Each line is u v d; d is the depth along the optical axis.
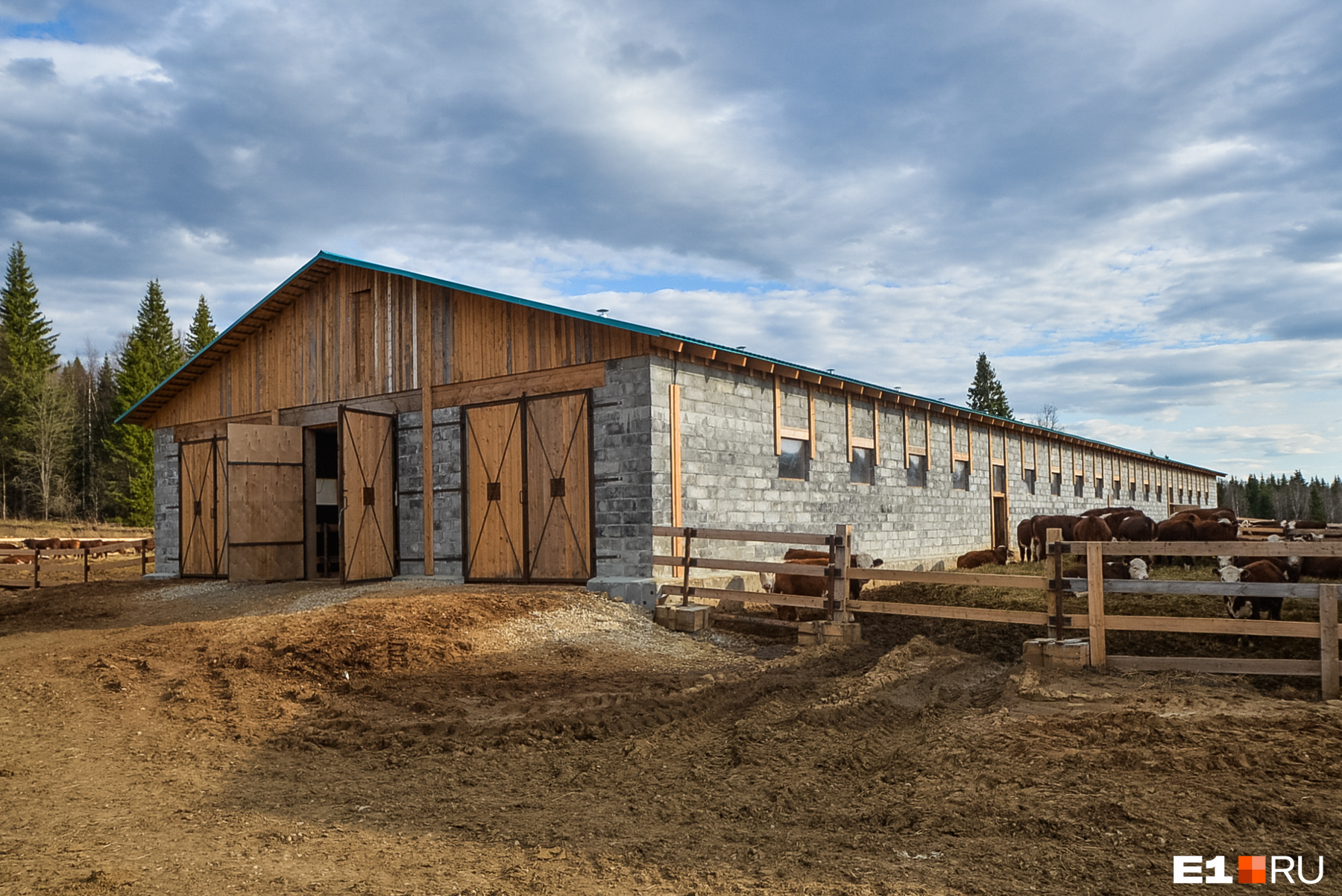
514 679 10.18
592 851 5.10
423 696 9.41
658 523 14.60
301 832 5.54
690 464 15.47
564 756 7.43
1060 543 10.05
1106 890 4.25
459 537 17.09
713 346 15.45
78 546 28.64
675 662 11.55
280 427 19.42
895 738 7.61
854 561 15.33
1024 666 9.89
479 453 16.86
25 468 57.97
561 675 10.47
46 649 11.91
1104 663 9.61
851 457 20.77
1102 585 9.67
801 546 18.23
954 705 8.70
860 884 4.45
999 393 75.31
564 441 15.67
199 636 11.79
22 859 5.01
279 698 9.32
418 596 13.96
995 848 4.88
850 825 5.46
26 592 20.66
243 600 16.58
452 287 17.09
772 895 4.36
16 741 7.92
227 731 8.29
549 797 6.30
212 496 21.55
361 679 10.05
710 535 13.67
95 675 10.16
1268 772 5.80
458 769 7.10
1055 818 5.18
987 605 14.66
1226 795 5.39
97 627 14.52
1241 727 6.86
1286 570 12.48
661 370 14.93
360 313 19.17
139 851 5.18
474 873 4.76
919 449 23.98
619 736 8.05
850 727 7.93
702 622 13.66
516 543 16.19
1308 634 8.47
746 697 9.43
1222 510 19.28
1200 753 6.17
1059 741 6.77
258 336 21.17
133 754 7.58
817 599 12.75
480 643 11.48
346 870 4.83
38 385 57.88
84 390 73.19
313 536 19.97
